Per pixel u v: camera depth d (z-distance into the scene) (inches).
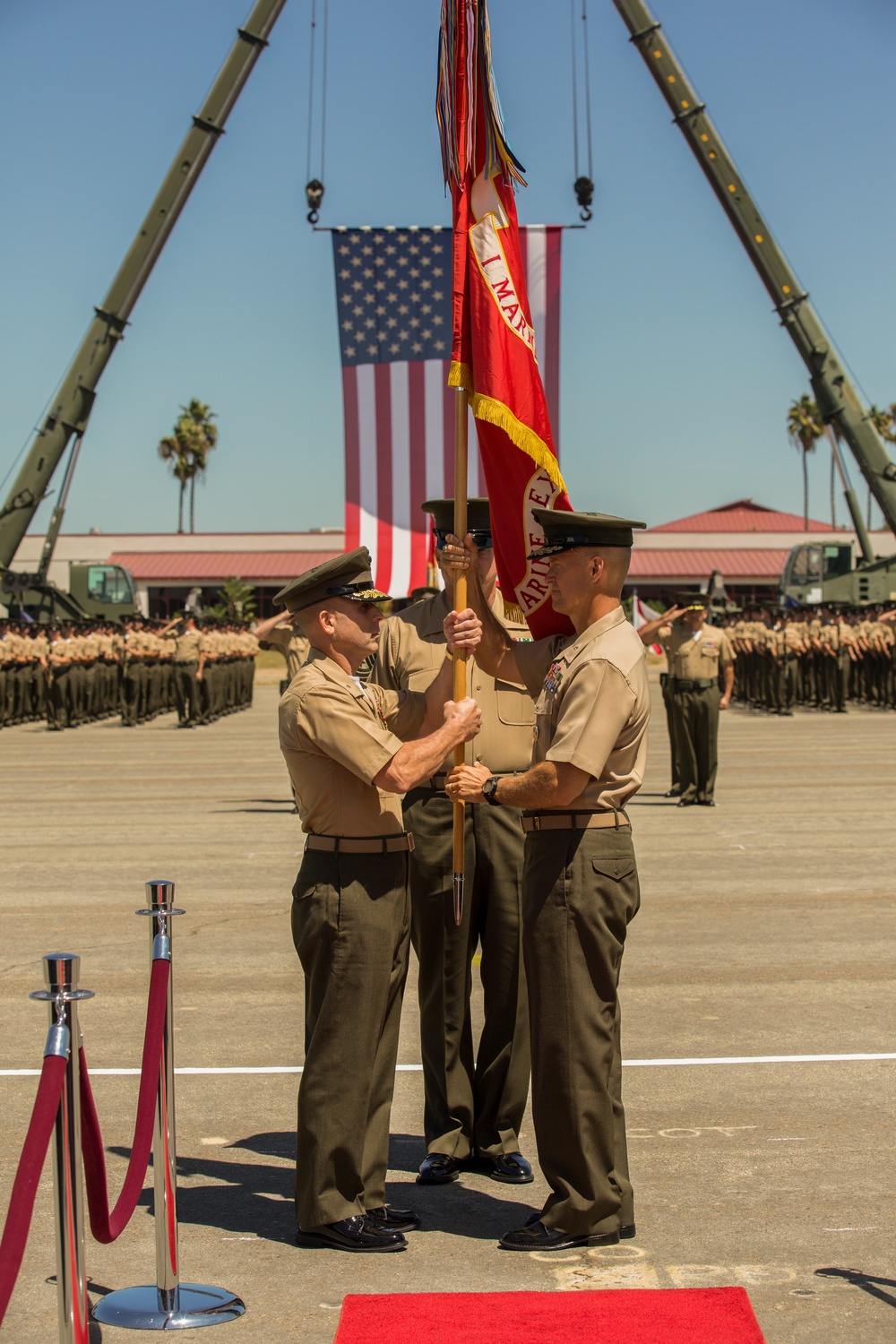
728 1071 220.8
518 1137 197.3
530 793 156.6
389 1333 135.1
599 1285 146.9
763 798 570.9
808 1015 251.6
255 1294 147.5
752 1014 252.2
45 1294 150.6
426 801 189.2
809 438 3277.6
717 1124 197.6
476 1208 173.0
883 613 1150.3
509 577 187.6
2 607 1311.5
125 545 2869.1
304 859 165.0
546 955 156.9
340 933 159.6
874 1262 152.6
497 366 179.2
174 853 442.0
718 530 2822.3
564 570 161.6
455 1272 151.5
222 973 286.4
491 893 186.5
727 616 1328.7
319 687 160.1
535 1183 182.7
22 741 937.5
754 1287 146.6
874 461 1125.1
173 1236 144.9
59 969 119.3
